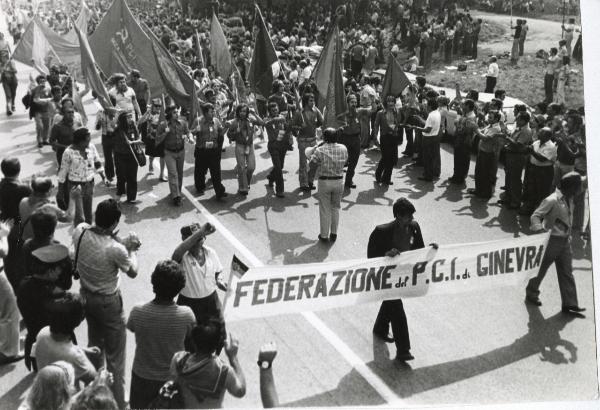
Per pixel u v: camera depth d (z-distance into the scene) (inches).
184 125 420.5
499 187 476.4
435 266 274.4
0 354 255.9
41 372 175.6
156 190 454.3
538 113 485.7
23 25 994.7
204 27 928.9
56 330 189.0
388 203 442.0
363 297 267.6
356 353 274.5
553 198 291.7
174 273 196.4
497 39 827.4
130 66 557.3
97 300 221.5
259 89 520.1
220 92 557.9
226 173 497.7
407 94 524.1
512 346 282.2
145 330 196.1
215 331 175.9
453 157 530.0
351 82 572.4
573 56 636.1
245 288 258.1
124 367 231.9
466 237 389.4
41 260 226.8
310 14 953.5
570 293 304.2
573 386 255.8
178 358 178.2
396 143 465.4
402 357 267.1
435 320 302.4
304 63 672.4
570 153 398.0
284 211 425.1
